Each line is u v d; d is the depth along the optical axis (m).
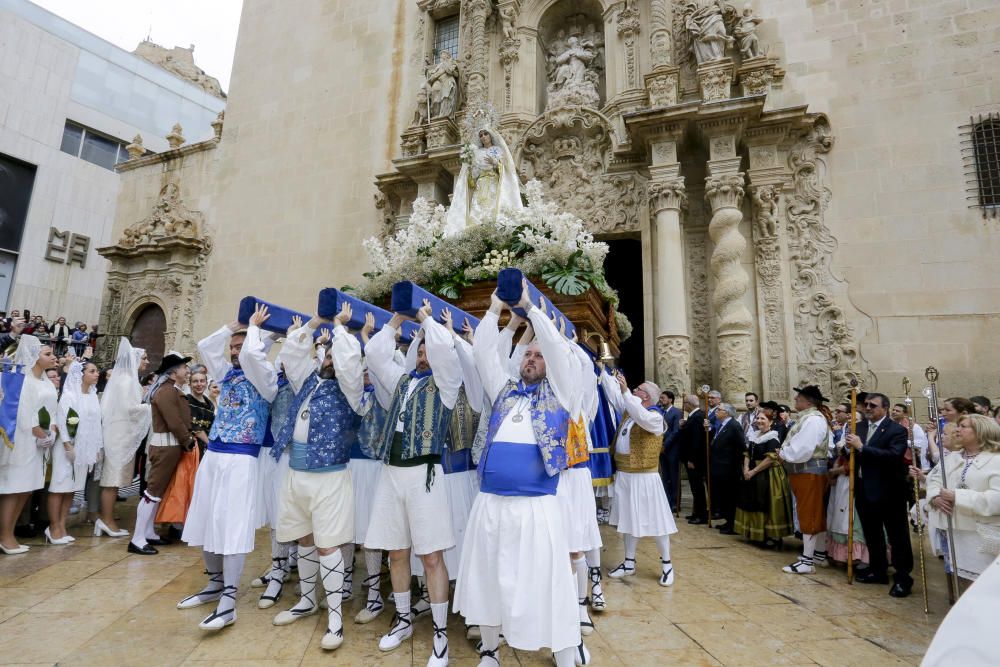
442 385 3.32
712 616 3.97
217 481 3.61
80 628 3.49
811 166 9.84
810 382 9.27
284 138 15.05
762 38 10.71
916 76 9.62
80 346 14.96
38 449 5.34
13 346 5.73
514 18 12.70
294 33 15.76
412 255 6.28
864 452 4.89
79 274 20.69
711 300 10.12
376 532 3.37
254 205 14.94
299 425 3.65
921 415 8.62
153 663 3.02
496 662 2.82
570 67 12.57
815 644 3.51
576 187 11.38
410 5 14.51
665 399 8.26
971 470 3.80
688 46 11.10
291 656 3.16
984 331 8.54
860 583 4.90
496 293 3.09
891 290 9.14
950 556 3.86
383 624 3.71
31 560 5.00
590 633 3.60
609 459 5.06
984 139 9.05
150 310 15.47
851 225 9.52
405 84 14.02
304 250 14.03
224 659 3.10
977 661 0.87
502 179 7.59
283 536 3.58
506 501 2.75
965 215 8.94
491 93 12.73
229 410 3.77
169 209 15.60
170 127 24.73
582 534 3.52
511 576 2.62
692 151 10.55
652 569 5.22
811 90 10.18
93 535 6.12
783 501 6.01
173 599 4.07
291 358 3.71
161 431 5.53
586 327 5.38
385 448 3.42
